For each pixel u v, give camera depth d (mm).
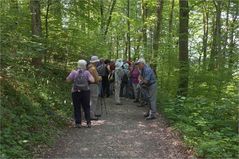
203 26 27031
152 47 22516
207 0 20750
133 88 18266
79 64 12055
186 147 9672
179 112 12977
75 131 11367
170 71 18703
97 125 12430
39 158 8359
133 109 16125
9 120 9391
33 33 15438
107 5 34375
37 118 10617
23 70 13172
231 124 11688
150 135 11125
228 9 21609
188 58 16156
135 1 36969
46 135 9992
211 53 17188
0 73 11016
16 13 14312
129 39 33312
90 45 21578
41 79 14320
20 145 8617
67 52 18766
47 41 16625
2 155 7508
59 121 11773
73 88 11914
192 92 15242
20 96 11023
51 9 18188
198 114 12312
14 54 10812
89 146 9781
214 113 12688
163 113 14250
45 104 12266
